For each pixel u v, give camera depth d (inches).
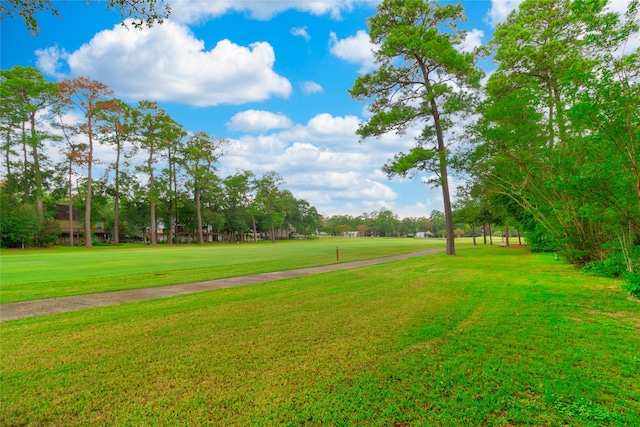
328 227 5565.9
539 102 417.4
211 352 168.9
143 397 124.6
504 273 454.3
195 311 253.8
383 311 247.6
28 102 1647.4
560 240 495.5
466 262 637.3
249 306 269.3
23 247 1480.1
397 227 5457.7
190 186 2319.1
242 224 2871.6
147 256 929.5
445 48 749.3
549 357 154.9
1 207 1469.0
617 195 313.3
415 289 339.3
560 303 260.4
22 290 344.8
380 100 904.9
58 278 441.7
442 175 850.8
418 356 158.9
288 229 3954.2
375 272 491.2
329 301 285.6
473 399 119.4
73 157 1643.7
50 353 168.4
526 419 106.4
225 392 127.6
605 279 374.9
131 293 333.1
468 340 179.0
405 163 776.9
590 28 281.4
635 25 255.9
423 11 827.4
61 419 110.8
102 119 1738.4
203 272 500.7
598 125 285.9
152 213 2022.6
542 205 540.4
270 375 141.7
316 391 127.3
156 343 182.5
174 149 2214.6
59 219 2182.6
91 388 131.6
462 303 268.8
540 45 677.9
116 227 2016.5
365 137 906.1
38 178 1689.2
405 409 114.3
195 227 2694.4
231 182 2733.8
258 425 106.3
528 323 208.2
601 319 216.2
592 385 127.4
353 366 148.9
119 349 173.6
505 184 648.4
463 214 1583.4
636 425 101.9
